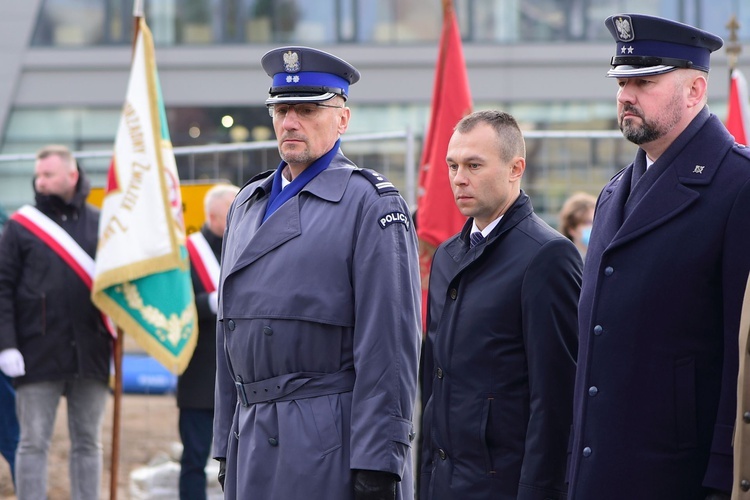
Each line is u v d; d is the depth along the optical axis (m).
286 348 5.82
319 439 5.75
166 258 9.27
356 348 5.79
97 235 9.72
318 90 6.02
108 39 29.58
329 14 28.78
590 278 5.45
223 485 6.27
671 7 27.81
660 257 5.19
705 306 5.14
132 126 9.46
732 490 4.84
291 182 6.14
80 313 9.49
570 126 28.14
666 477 5.14
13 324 9.38
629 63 5.34
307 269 5.86
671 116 5.30
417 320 5.91
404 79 28.58
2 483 11.75
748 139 10.46
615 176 5.73
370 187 5.99
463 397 6.04
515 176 6.20
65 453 12.87
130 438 13.29
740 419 4.77
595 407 5.29
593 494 5.24
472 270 6.14
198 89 28.86
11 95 29.38
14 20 29.48
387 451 5.65
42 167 9.54
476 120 6.17
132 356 14.07
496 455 5.97
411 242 5.98
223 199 9.96
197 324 9.58
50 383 9.45
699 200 5.18
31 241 9.47
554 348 5.83
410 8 28.66
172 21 28.94
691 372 5.14
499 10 28.25
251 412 5.95
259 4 28.86
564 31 28.25
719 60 26.28
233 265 6.05
